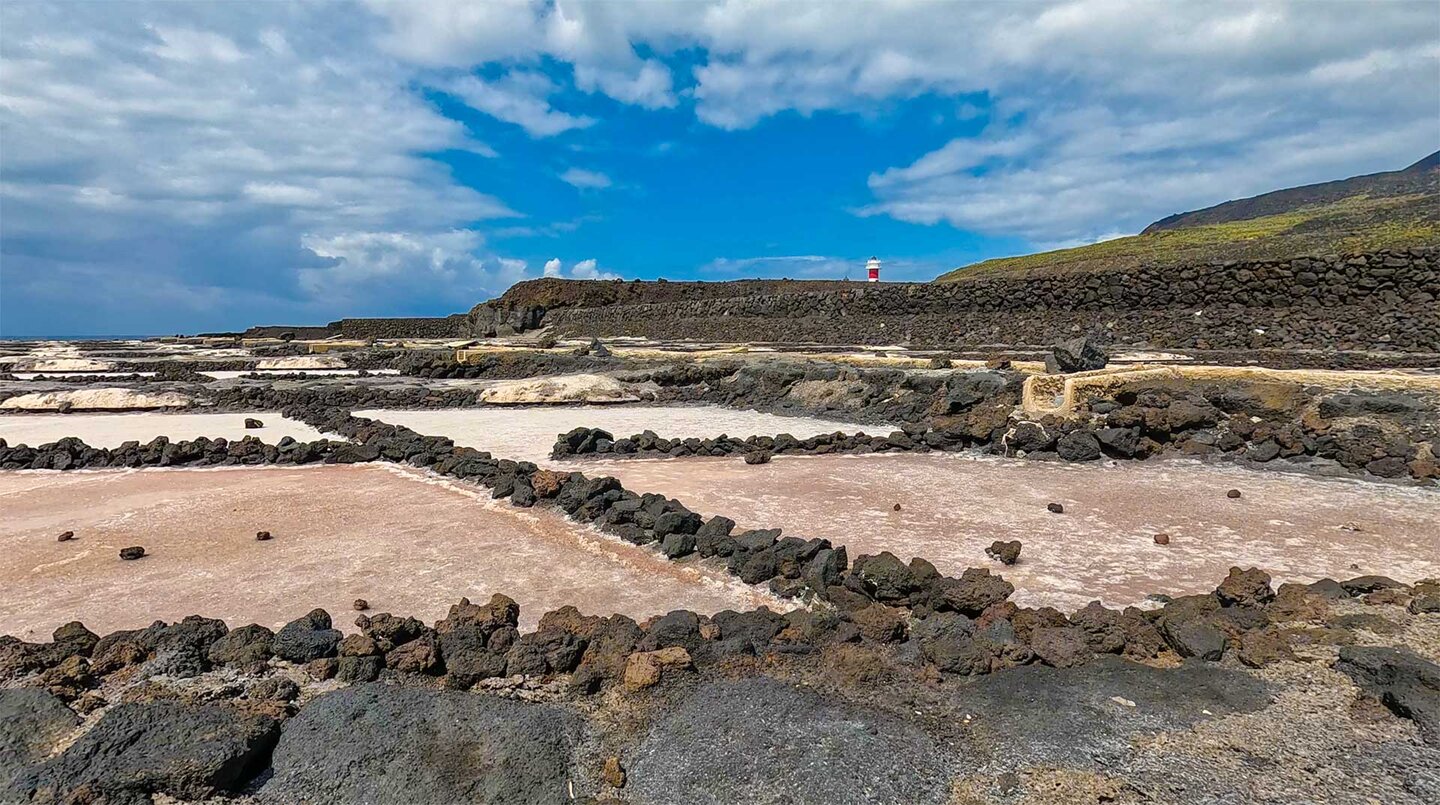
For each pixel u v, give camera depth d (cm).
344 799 374
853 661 484
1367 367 1794
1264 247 3719
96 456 1264
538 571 721
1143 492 1014
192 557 772
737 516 906
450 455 1195
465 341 5250
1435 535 800
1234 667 489
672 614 545
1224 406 1274
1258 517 881
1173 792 359
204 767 374
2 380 2661
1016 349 2666
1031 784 370
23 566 751
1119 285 3155
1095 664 495
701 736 411
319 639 516
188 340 6375
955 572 709
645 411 1964
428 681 491
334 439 1510
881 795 364
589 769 399
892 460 1264
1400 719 415
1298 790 358
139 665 500
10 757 396
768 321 4462
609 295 6856
